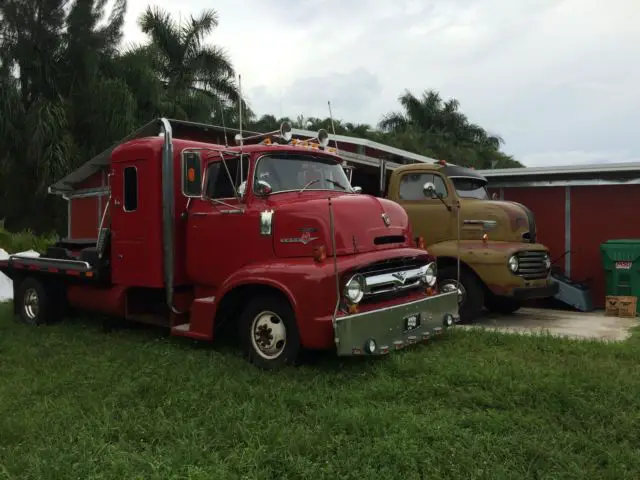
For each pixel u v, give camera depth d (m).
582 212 10.91
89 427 4.20
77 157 22.08
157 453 3.78
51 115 21.14
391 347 5.46
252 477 3.42
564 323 8.54
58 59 23.44
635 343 6.53
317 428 4.05
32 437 4.06
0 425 4.23
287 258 5.67
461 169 9.35
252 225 5.96
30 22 22.73
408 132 40.16
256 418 4.26
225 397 4.73
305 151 6.54
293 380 5.11
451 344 6.33
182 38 27.27
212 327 6.04
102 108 22.38
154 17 27.23
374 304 5.62
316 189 6.43
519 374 5.09
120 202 7.05
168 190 6.55
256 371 5.46
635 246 9.45
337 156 6.89
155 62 25.52
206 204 6.45
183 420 4.32
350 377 5.23
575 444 3.80
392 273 5.79
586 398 4.59
